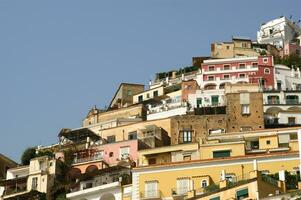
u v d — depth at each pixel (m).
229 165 107.75
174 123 147.12
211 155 119.12
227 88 167.50
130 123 157.88
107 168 127.50
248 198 87.38
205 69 188.25
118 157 141.38
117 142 143.38
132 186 112.56
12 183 141.75
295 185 92.50
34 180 138.62
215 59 192.50
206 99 166.38
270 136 123.69
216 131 144.12
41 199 132.88
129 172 125.06
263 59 186.62
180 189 107.50
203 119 146.00
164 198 107.88
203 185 106.62
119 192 119.00
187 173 108.69
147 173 110.75
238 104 147.00
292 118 153.25
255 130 135.00
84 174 129.50
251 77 181.62
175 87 187.88
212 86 183.75
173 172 109.38
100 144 146.88
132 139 143.50
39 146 161.25
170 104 170.25
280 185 90.31
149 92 193.75
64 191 132.25
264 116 152.62
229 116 145.88
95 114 183.62
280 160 106.50
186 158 122.25
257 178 87.94
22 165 157.38
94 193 122.38
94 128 172.12
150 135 147.25
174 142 145.00
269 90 166.75
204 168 108.25
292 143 117.38
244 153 117.06
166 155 125.50
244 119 145.38
